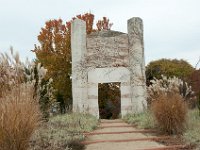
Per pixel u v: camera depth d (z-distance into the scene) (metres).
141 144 9.86
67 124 12.67
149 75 23.33
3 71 8.52
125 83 18.38
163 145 9.62
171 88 13.48
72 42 18.69
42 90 11.98
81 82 18.23
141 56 18.45
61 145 8.87
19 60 8.78
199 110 13.81
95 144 9.97
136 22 18.52
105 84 24.66
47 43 24.38
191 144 9.27
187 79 16.86
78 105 18.05
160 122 11.20
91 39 18.75
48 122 12.11
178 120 10.87
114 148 9.28
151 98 14.02
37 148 8.23
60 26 24.53
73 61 18.52
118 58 18.52
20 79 8.64
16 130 6.41
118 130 12.70
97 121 15.55
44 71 12.17
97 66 18.53
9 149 6.35
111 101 25.11
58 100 21.17
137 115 16.48
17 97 6.93
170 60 30.14
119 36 18.69
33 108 6.98
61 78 23.50
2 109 6.61
